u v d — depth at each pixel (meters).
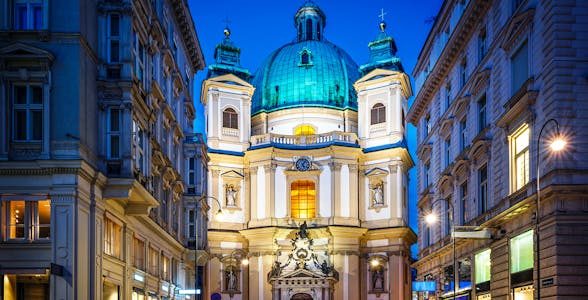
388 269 72.06
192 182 51.81
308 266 69.50
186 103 50.66
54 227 26.06
